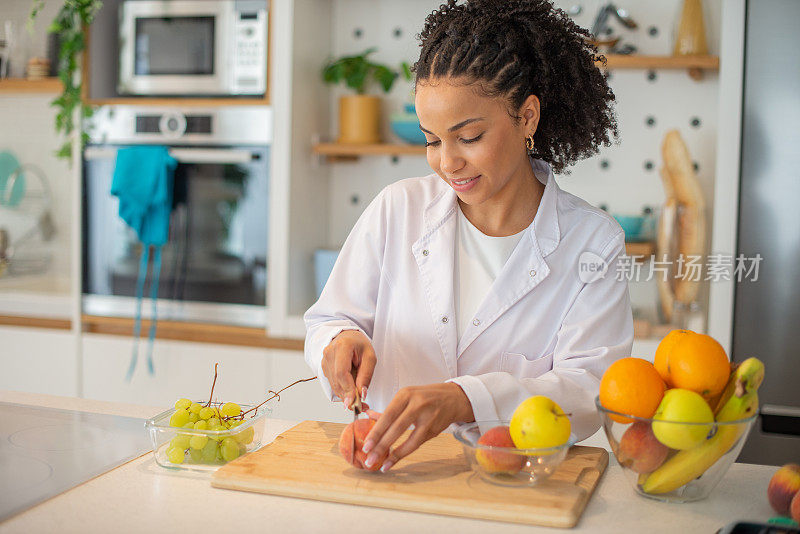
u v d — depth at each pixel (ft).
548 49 4.25
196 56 9.34
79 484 3.45
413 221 4.78
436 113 3.96
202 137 9.36
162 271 9.62
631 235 8.70
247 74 9.21
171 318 9.64
